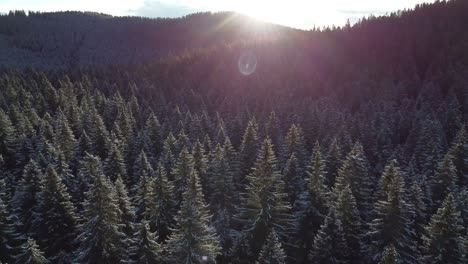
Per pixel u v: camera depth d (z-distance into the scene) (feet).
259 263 75.56
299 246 106.01
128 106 310.45
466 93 317.22
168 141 191.72
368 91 378.32
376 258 88.38
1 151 200.95
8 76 441.68
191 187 98.02
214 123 285.02
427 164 159.43
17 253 100.27
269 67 512.63
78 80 463.42
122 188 102.32
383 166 185.78
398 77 431.43
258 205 104.37
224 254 110.93
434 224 85.10
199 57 572.51
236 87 456.04
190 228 81.56
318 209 107.34
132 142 207.00
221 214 116.57
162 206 110.93
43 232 107.45
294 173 132.36
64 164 148.77
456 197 116.37
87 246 87.10
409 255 89.71
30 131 217.56
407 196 108.37
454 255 82.64
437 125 212.02
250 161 165.17
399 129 251.60
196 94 409.08
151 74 523.29
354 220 99.30
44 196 108.27
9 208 122.52
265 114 310.24
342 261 90.12
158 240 110.32
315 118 256.52
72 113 264.11
